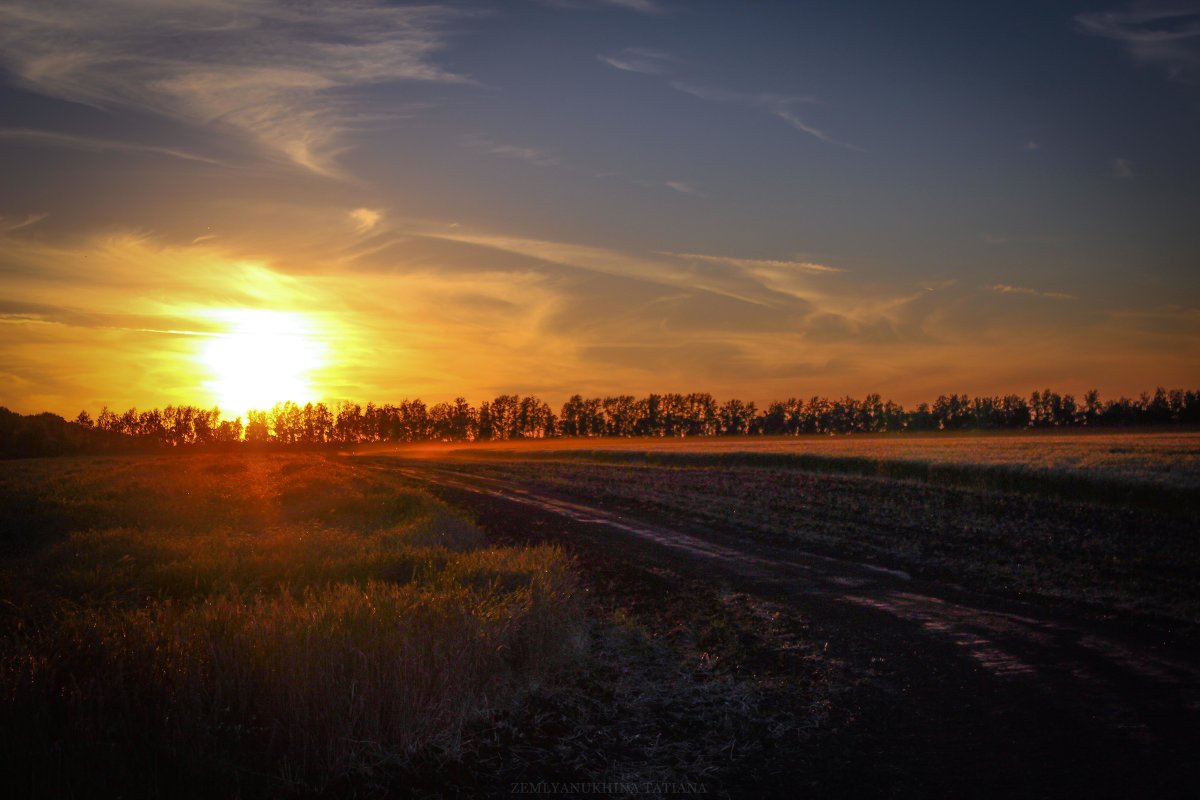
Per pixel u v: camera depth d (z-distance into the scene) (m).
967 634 9.26
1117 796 4.73
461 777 5.03
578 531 20.94
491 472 54.16
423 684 5.74
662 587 13.06
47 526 19.91
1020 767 5.25
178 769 4.41
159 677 5.15
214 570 11.14
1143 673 7.44
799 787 5.02
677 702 6.87
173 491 29.19
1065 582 12.48
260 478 37.56
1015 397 145.00
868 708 6.66
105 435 136.75
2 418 116.81
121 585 10.64
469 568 10.05
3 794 3.89
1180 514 18.23
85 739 4.41
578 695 6.96
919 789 4.96
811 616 10.55
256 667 5.39
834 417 158.62
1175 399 133.75
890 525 19.95
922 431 148.88
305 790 4.65
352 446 176.88
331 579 10.60
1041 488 23.80
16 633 6.23
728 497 28.61
